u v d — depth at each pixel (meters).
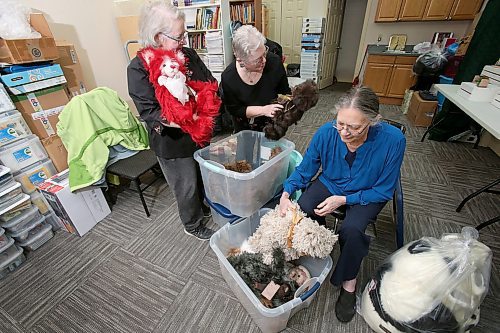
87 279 1.44
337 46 5.40
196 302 1.30
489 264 0.91
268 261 1.14
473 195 1.76
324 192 1.28
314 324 1.18
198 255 1.57
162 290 1.37
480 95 1.87
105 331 1.19
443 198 1.96
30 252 1.61
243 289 1.02
